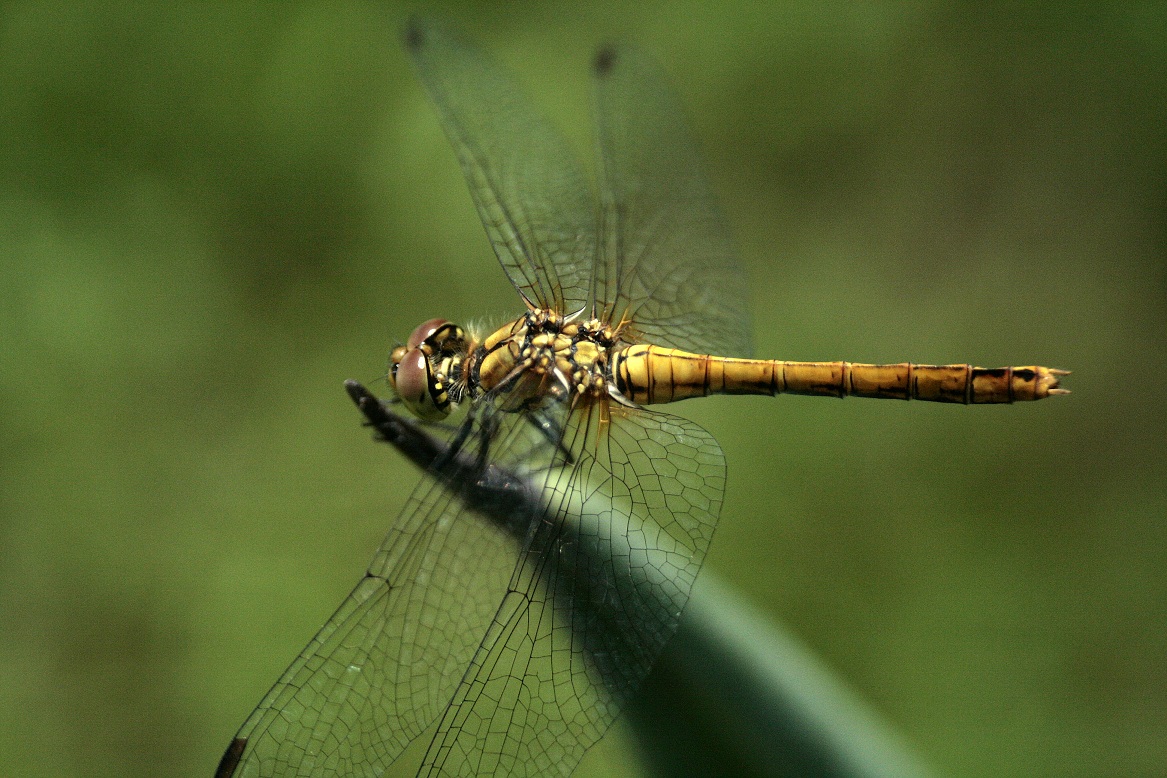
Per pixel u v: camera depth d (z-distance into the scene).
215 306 0.63
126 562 0.54
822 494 0.52
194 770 0.51
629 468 0.46
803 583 0.51
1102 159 0.64
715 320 0.47
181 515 0.55
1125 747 0.50
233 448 0.59
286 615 0.52
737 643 0.45
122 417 0.59
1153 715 0.50
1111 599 0.51
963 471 0.54
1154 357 0.59
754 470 0.53
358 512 0.55
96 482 0.56
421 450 0.45
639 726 0.45
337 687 0.45
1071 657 0.51
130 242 0.64
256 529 0.55
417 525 0.45
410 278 0.64
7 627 0.52
